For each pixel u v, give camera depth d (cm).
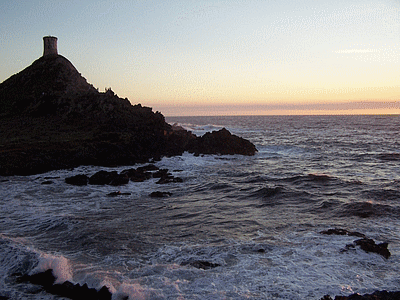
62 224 1340
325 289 810
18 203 1711
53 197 1852
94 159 2822
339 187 2059
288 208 1608
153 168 2728
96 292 795
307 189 2023
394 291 776
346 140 5644
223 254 1025
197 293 782
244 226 1323
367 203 1596
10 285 846
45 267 911
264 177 2406
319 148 4456
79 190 2030
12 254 1004
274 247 1073
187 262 973
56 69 5828
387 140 5569
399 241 1142
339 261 970
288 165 3077
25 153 2709
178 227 1318
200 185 2191
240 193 1942
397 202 1678
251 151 3809
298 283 838
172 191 2028
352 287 822
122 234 1228
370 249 1032
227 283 834
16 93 5412
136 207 1647
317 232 1225
